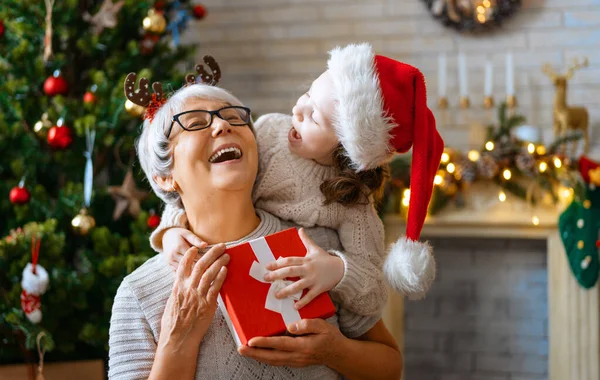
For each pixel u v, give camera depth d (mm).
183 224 1422
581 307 2941
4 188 2477
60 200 2434
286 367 1338
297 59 3381
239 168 1336
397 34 3268
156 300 1369
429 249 1351
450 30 3211
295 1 3385
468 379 3348
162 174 1400
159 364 1278
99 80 2469
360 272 1356
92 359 2539
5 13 2506
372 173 1443
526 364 3279
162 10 2742
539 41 3123
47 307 2275
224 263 1273
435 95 3232
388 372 1448
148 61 2719
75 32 2578
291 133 1441
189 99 1385
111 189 2447
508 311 3301
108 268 2305
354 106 1287
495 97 3170
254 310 1256
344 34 3330
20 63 2484
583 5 3080
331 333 1310
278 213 1446
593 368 2934
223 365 1314
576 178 2812
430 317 3393
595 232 2824
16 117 2510
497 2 3104
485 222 2986
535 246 3260
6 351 2346
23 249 2199
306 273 1292
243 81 3436
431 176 1417
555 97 2941
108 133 2447
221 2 3455
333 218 1424
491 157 2848
